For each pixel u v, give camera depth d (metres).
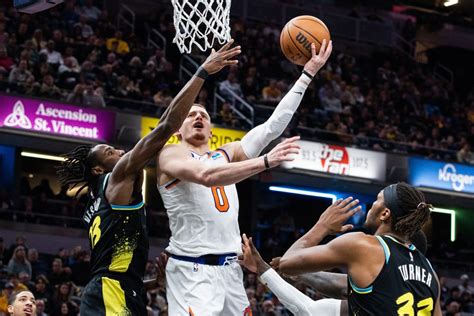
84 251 17.83
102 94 20.86
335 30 30.11
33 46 21.39
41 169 23.02
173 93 23.03
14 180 21.12
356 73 28.73
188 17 7.00
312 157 22.81
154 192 22.95
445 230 26.16
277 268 5.75
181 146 6.21
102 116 20.41
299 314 5.70
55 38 22.39
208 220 6.11
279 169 22.50
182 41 7.00
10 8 22.97
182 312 6.04
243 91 24.38
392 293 5.24
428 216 5.41
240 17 28.58
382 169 23.66
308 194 24.34
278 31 28.08
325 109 25.23
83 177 6.64
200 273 6.05
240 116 22.73
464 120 27.86
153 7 27.52
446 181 24.48
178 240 6.17
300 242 5.78
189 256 6.08
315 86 25.58
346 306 5.77
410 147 24.97
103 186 6.36
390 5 32.12
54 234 20.50
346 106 25.75
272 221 24.98
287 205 25.48
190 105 5.96
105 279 6.22
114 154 6.61
